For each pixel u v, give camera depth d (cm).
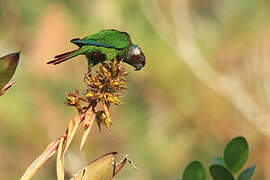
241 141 374
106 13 1311
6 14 1300
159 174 1320
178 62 1316
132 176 1285
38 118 1191
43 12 1300
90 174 324
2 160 1159
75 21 1300
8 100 1166
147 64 1277
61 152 322
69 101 331
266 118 1323
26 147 1176
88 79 339
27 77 1222
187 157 1327
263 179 1312
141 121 1302
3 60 304
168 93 1302
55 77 1236
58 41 1258
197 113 1318
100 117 334
